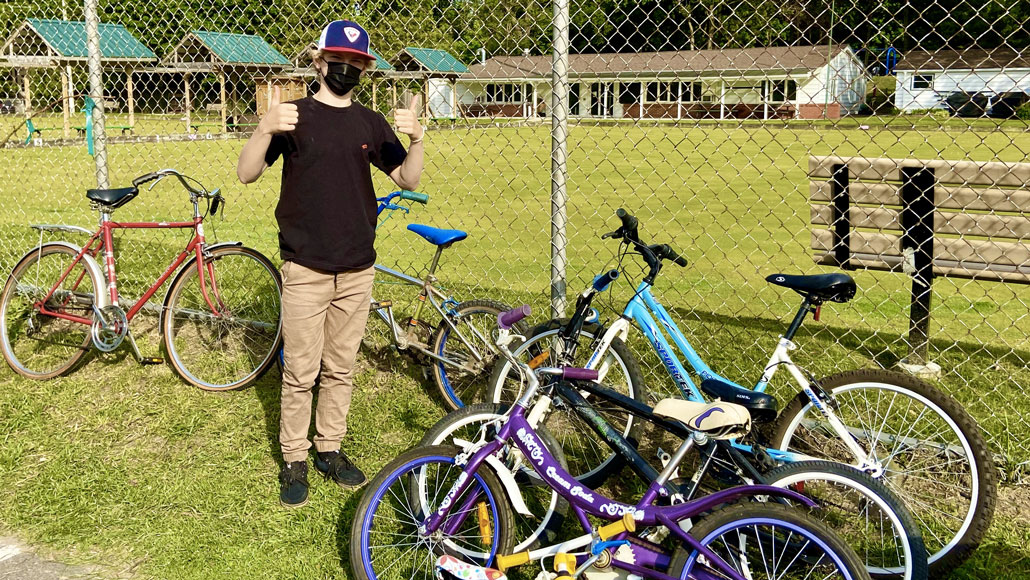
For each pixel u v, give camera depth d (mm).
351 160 3365
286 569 3111
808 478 2611
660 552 2545
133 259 7426
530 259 8109
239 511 3502
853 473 2559
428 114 5754
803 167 16375
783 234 9594
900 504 2494
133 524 3402
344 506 3514
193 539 3295
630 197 13047
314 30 5828
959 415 2994
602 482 3611
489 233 9711
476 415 3068
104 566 3123
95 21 5445
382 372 4801
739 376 4723
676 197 12797
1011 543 3123
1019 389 4426
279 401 4508
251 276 4875
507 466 2896
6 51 14352
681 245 9039
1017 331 5562
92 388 4719
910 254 4406
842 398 3418
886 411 3488
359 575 2838
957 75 17734
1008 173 4043
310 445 3699
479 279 7129
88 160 17141
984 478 2918
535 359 3887
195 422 4273
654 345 3572
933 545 3090
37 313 5184
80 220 10383
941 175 4199
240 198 12273
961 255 4289
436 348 4477
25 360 5059
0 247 8180
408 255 8312
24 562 3145
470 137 22250
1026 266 4133
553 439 2885
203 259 4758
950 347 4984
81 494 3629
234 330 5035
